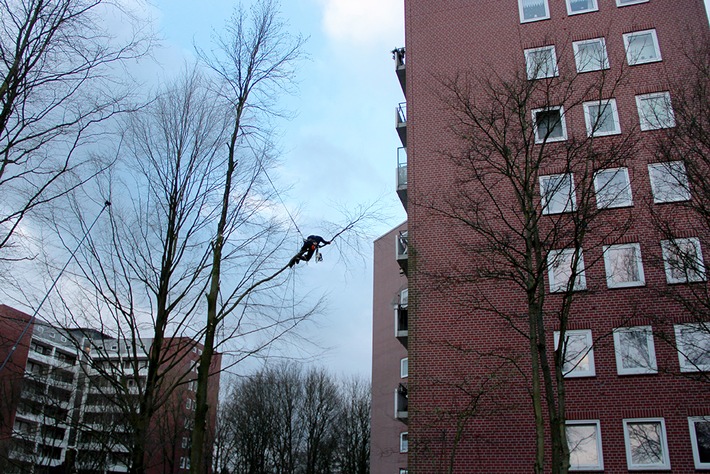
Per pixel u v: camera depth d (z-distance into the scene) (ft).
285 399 173.37
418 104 78.33
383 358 135.85
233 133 45.62
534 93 69.77
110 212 40.96
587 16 77.30
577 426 57.98
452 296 66.33
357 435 193.88
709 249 55.16
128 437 41.57
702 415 55.42
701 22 73.31
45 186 34.47
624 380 58.34
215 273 41.45
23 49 34.32
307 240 43.14
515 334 63.16
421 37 82.58
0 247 33.45
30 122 34.45
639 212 63.36
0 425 58.54
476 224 55.77
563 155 65.92
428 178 73.56
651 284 60.95
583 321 61.41
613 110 69.92
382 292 142.82
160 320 39.37
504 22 80.18
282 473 163.43
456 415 60.59
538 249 45.27
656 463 54.95
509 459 58.13
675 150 54.85
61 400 52.80
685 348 57.98
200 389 37.70
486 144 57.82
